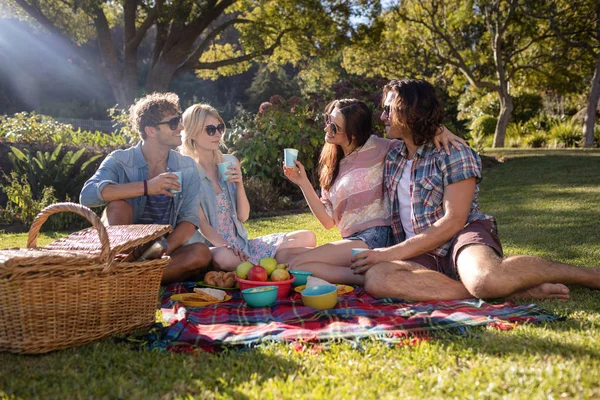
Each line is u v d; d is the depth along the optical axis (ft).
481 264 9.91
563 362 6.83
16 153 26.68
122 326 8.60
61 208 8.51
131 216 11.66
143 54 149.89
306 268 12.19
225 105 137.59
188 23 76.33
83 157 28.14
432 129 11.18
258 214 26.86
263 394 6.16
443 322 8.51
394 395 6.17
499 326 8.30
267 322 9.12
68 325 7.89
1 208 27.09
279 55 83.97
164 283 12.21
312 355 7.39
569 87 77.71
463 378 6.43
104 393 6.40
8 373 7.05
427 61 82.38
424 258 11.10
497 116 90.68
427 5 75.61
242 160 29.04
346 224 12.67
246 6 78.64
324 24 70.74
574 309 9.32
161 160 12.28
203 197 12.96
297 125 29.71
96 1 65.82
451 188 10.91
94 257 8.05
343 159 12.89
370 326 8.43
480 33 78.84
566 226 18.29
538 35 73.61
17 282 7.42
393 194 12.05
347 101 12.75
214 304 10.46
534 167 39.04
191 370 6.99
